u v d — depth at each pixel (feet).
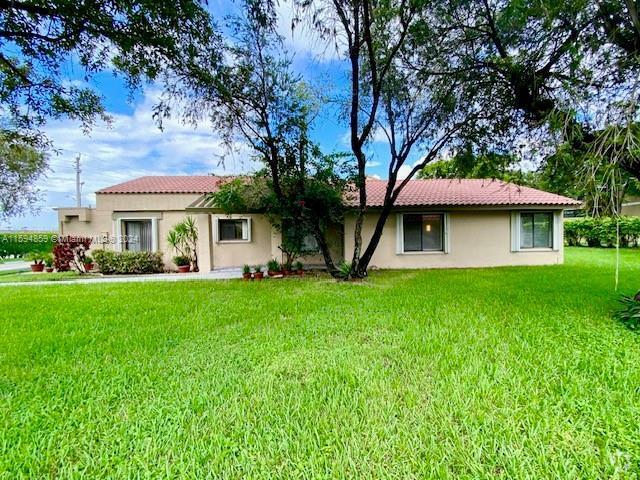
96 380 11.12
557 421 8.12
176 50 18.67
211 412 8.96
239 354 13.38
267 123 29.99
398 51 26.58
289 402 9.44
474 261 43.88
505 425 8.01
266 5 22.45
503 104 24.91
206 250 43.21
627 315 16.98
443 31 23.66
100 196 48.60
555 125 17.92
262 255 48.96
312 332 16.14
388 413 8.73
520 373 10.85
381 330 16.30
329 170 34.12
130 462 7.09
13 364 12.61
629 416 8.23
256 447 7.47
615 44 17.46
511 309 19.58
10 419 8.82
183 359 12.93
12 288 31.35
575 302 21.06
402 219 43.37
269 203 37.14
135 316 19.88
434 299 23.04
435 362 12.01
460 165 30.99
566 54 19.34
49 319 19.35
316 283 32.60
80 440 7.88
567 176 19.02
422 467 6.73
